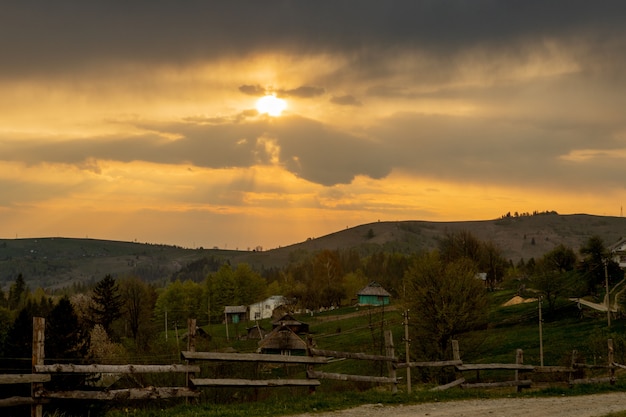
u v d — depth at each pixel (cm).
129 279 13488
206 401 3077
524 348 7888
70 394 1689
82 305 12156
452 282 6669
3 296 17950
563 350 7419
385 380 2555
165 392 1889
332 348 9325
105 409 2502
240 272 17062
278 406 2022
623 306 9331
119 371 1764
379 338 7881
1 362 4653
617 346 5581
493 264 14612
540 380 4616
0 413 2542
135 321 12950
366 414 1952
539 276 10469
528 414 2041
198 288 16362
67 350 5112
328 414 1930
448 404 2261
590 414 2059
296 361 2206
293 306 16475
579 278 11506
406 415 1952
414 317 6706
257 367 3509
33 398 1644
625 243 14750
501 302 11938
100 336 9200
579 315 9538
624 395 2748
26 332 4862
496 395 2614
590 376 4588
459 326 6631
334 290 17288
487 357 7625
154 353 5038
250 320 16475
